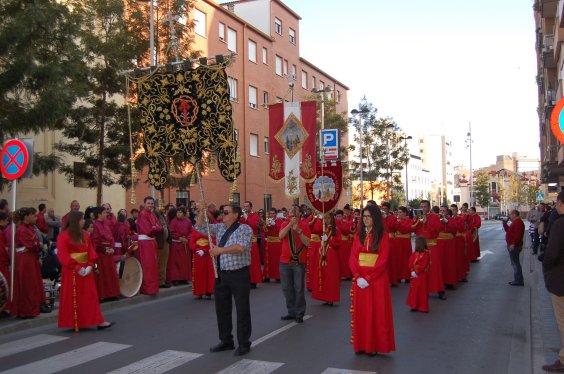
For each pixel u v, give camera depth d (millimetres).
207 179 30656
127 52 15680
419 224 12609
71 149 15805
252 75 34906
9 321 9406
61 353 7531
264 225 15641
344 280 15430
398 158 37938
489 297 12391
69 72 12164
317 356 7258
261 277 14250
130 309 11148
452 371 6629
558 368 6422
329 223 11312
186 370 6641
